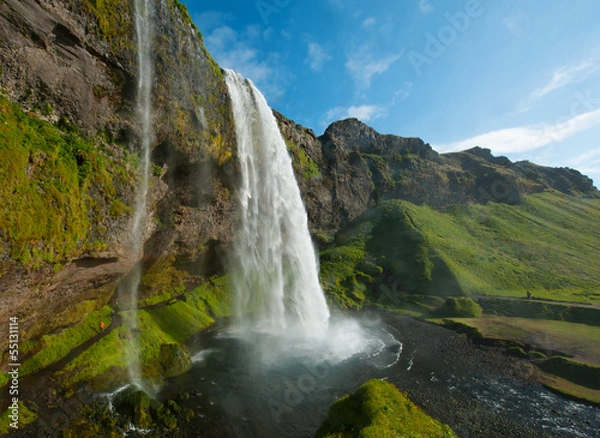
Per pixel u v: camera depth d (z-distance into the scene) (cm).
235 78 3491
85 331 2242
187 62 2580
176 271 3369
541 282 4906
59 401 1730
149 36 2211
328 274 5175
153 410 1844
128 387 1967
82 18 1780
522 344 3042
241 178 3400
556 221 7531
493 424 1934
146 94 2198
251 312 3706
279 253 4228
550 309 3900
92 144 1956
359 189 6988
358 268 5344
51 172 1582
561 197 9044
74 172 1720
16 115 1517
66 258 1670
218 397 2084
